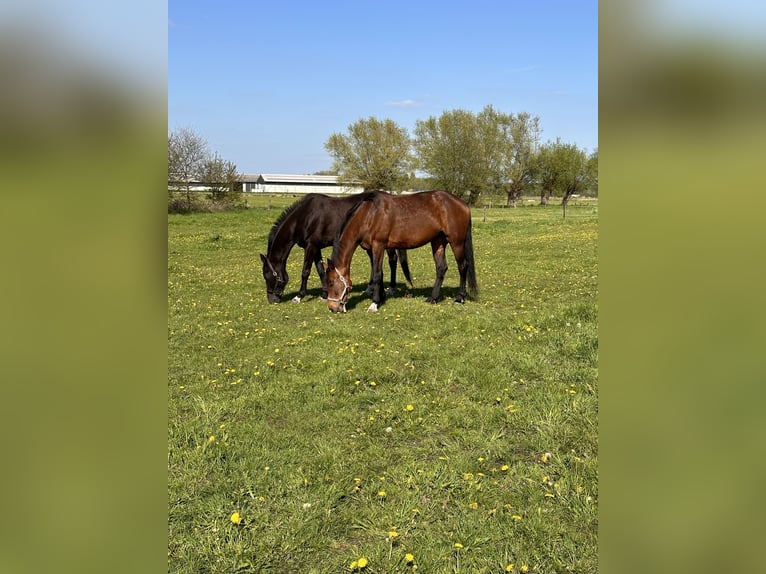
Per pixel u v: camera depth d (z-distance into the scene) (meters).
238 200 33.06
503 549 2.73
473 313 7.95
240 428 4.18
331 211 9.27
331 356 5.91
